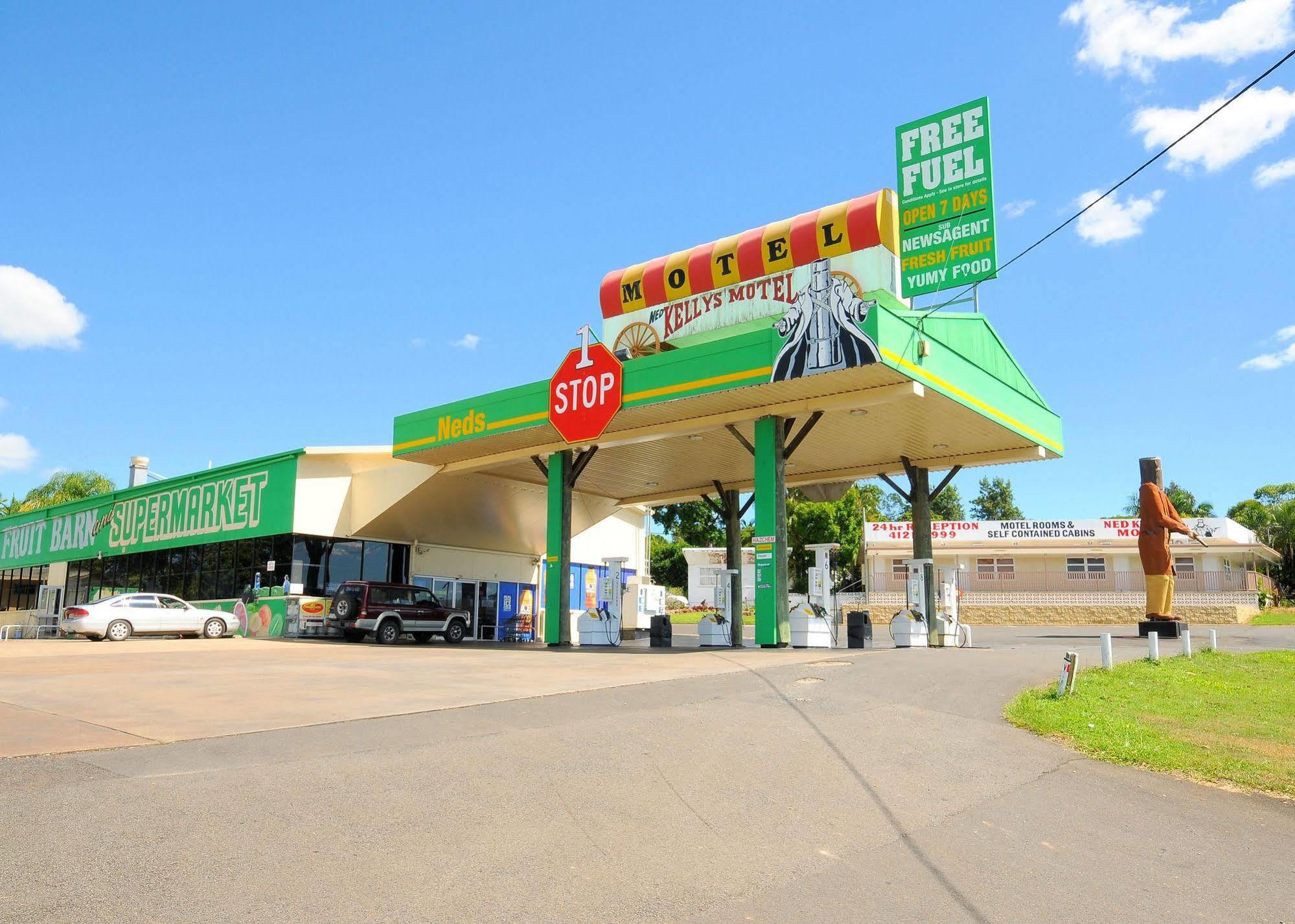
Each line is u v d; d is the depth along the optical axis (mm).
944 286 19453
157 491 36812
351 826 6227
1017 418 23188
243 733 9039
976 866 6301
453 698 11633
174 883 5113
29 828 5836
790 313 18562
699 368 20047
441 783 7312
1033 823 7371
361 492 30406
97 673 14727
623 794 7352
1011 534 45906
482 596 34344
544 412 23406
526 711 10594
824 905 5430
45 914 4637
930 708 11758
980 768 8977
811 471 28906
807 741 9531
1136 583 41031
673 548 69188
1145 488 27000
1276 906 5902
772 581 20547
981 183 19297
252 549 30922
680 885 5605
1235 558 45188
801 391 19516
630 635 34781
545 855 5945
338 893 5133
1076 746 10117
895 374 18000
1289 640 25266
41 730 9031
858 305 17469
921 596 25234
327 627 27516
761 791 7711
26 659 18109
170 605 28031
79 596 41812
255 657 19047
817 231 21203
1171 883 6230
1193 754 9984
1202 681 15445
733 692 12219
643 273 24000
